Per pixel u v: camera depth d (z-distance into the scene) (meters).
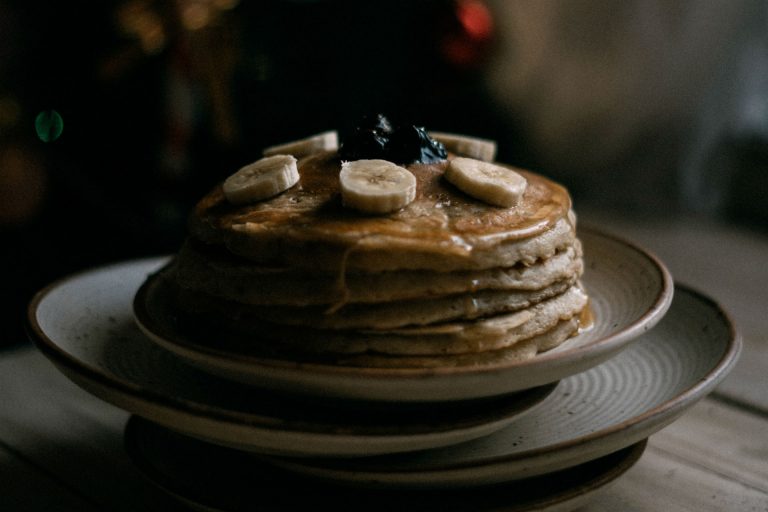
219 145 1.16
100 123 1.29
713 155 1.20
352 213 0.52
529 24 1.23
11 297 1.11
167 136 1.14
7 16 1.30
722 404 0.64
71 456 0.57
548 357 0.48
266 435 0.47
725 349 0.55
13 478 0.55
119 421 0.61
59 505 0.53
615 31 1.17
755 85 1.22
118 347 0.58
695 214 1.19
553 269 0.53
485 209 0.53
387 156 0.57
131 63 1.11
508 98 1.30
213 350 0.49
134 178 1.26
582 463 0.50
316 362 0.50
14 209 1.30
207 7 1.07
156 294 0.57
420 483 0.49
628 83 1.17
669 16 1.15
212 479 0.52
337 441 0.47
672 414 0.50
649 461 0.58
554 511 0.50
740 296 0.81
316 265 0.50
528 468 0.48
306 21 1.20
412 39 1.20
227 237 0.52
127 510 0.53
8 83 1.33
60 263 1.22
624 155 1.20
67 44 1.30
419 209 0.52
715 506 0.54
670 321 0.60
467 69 1.20
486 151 0.60
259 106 1.18
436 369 0.47
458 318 0.51
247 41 1.17
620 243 0.63
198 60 1.08
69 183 1.33
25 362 0.68
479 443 0.52
